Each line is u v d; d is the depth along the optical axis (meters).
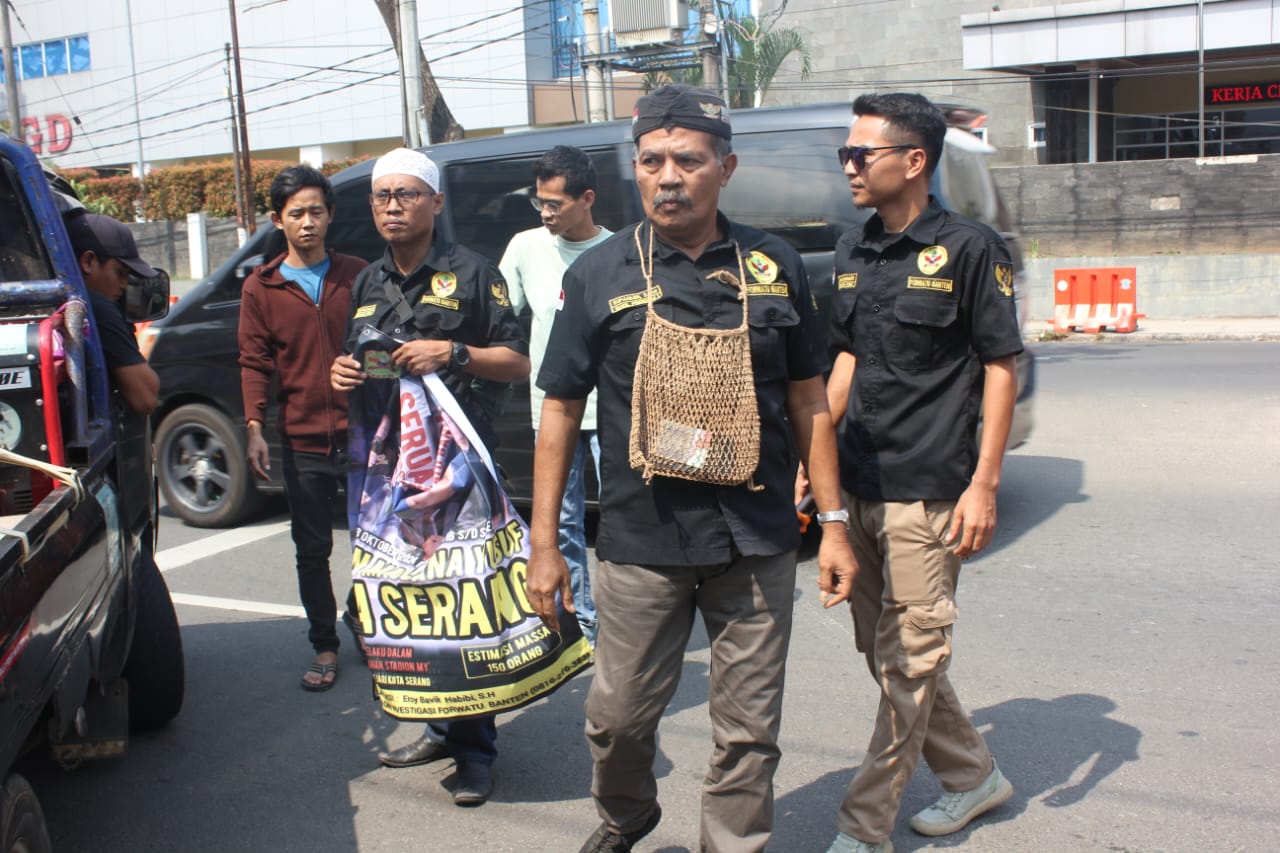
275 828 3.51
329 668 4.63
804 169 5.77
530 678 3.38
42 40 44.25
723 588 2.73
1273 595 5.33
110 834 3.48
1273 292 19.81
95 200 31.39
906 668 3.05
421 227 3.76
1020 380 6.48
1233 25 20.95
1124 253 21.41
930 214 3.05
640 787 2.88
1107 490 7.51
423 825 3.51
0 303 3.43
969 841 3.29
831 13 27.06
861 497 3.10
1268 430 9.27
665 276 2.67
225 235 32.28
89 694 3.38
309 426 4.57
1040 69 23.19
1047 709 4.17
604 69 21.48
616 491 2.72
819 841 3.32
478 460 3.40
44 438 3.07
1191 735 3.93
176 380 7.12
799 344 2.76
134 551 3.77
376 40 39.44
